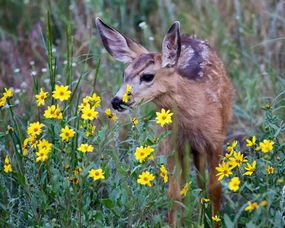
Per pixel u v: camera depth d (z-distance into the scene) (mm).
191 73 11711
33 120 12797
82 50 15797
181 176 11602
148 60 11258
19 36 18016
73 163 10586
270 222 9414
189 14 17203
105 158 11078
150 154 9773
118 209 9875
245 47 15844
